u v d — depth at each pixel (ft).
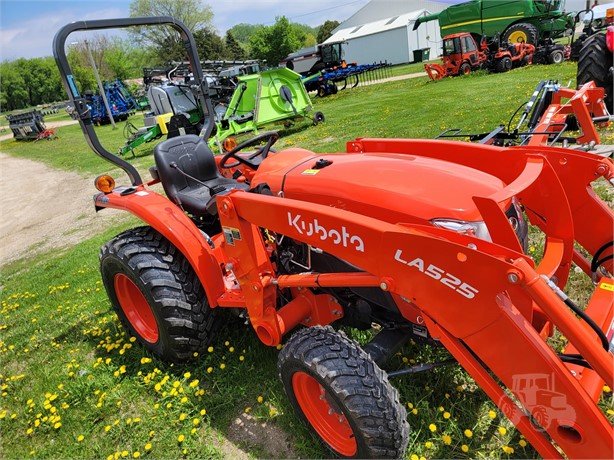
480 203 5.88
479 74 54.85
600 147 14.26
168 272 9.16
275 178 8.63
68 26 8.70
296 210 6.55
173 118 40.04
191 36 11.02
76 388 9.80
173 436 8.15
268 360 9.44
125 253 9.38
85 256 19.53
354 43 132.26
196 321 9.25
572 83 33.86
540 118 12.86
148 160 41.98
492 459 6.72
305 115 39.88
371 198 7.06
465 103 34.35
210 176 11.55
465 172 7.43
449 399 7.76
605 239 7.97
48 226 27.40
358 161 8.27
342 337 6.66
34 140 81.10
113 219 25.88
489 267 4.99
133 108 90.63
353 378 6.19
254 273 7.64
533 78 42.04
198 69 11.36
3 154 70.28
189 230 9.01
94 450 8.26
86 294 15.20
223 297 8.78
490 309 5.19
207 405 8.67
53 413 9.22
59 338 12.49
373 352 7.04
